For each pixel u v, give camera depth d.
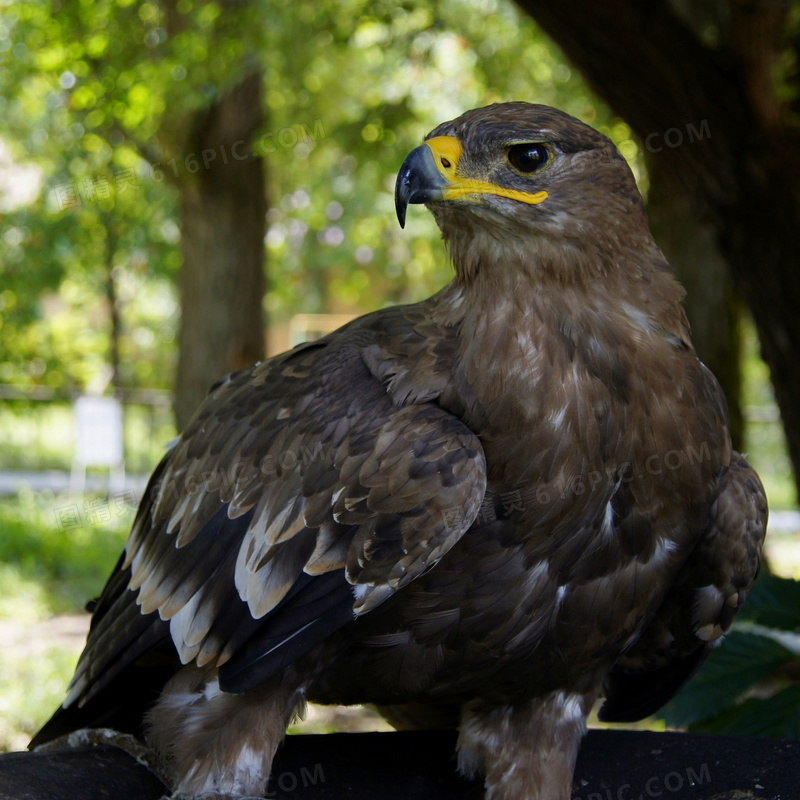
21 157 14.01
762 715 3.40
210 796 2.52
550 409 2.45
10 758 2.59
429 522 2.41
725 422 2.66
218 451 2.84
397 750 2.93
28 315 18.42
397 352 2.65
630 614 2.68
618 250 2.54
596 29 4.26
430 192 2.53
